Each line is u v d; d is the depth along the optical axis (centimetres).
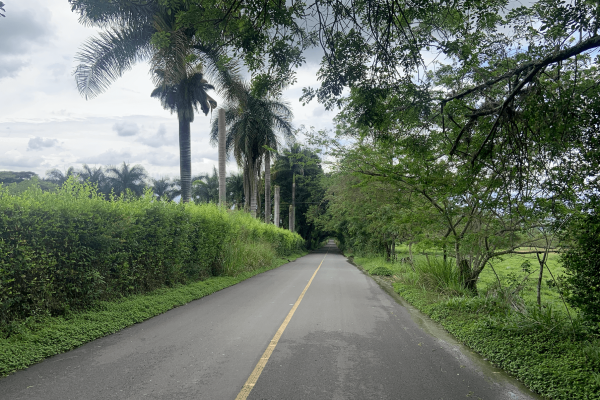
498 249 889
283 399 367
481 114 605
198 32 546
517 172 596
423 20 559
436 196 914
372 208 1781
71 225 674
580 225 527
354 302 967
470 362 502
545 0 483
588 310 521
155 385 395
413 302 966
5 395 366
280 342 570
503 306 771
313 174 5497
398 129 755
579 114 495
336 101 622
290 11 512
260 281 1412
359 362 486
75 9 537
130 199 952
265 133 2811
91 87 1342
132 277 867
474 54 605
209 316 756
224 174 2078
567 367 450
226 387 394
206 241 1321
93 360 476
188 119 1647
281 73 600
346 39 533
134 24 1197
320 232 7006
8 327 541
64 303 664
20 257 572
